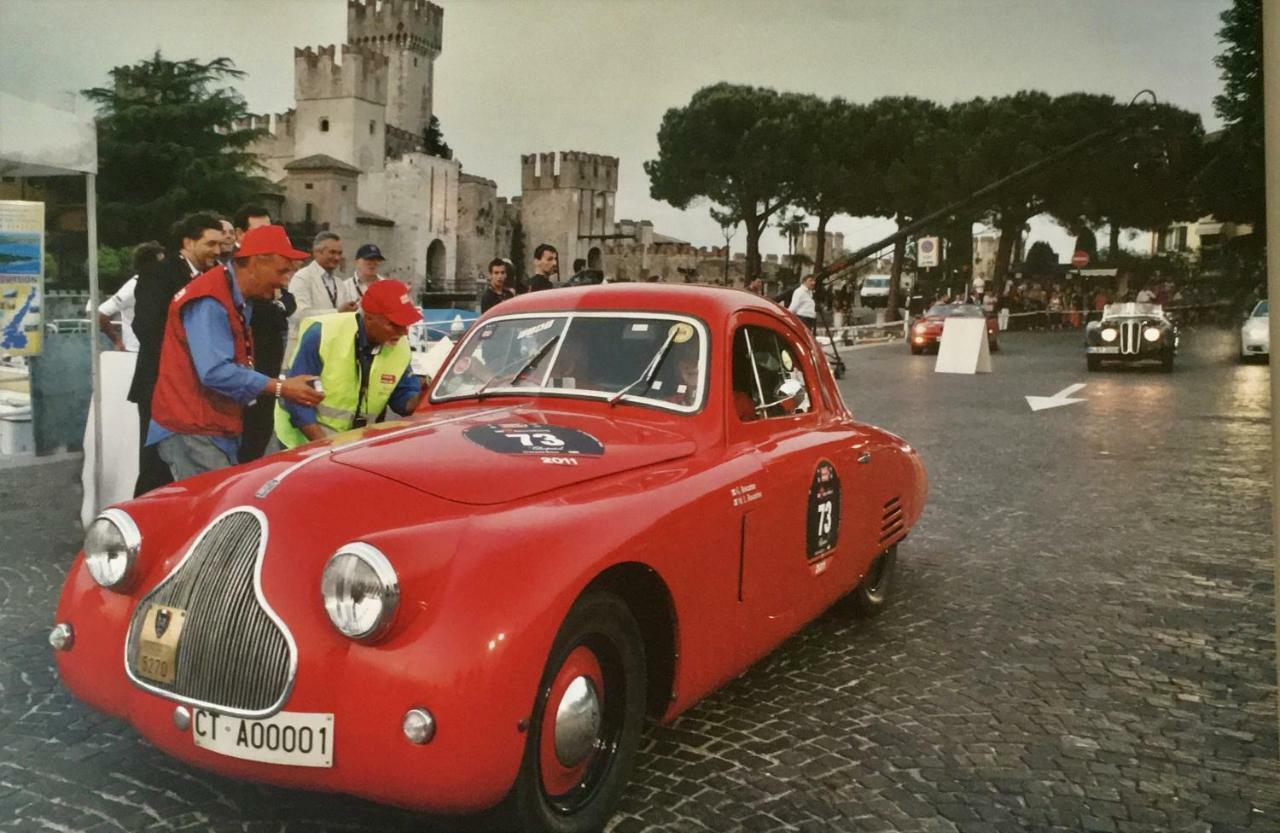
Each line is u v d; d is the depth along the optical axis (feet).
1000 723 13.19
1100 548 22.71
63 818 10.15
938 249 184.44
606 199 398.83
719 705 13.58
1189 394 57.52
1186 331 132.57
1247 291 128.98
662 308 13.42
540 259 31.63
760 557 12.14
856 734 12.74
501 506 9.58
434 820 10.09
